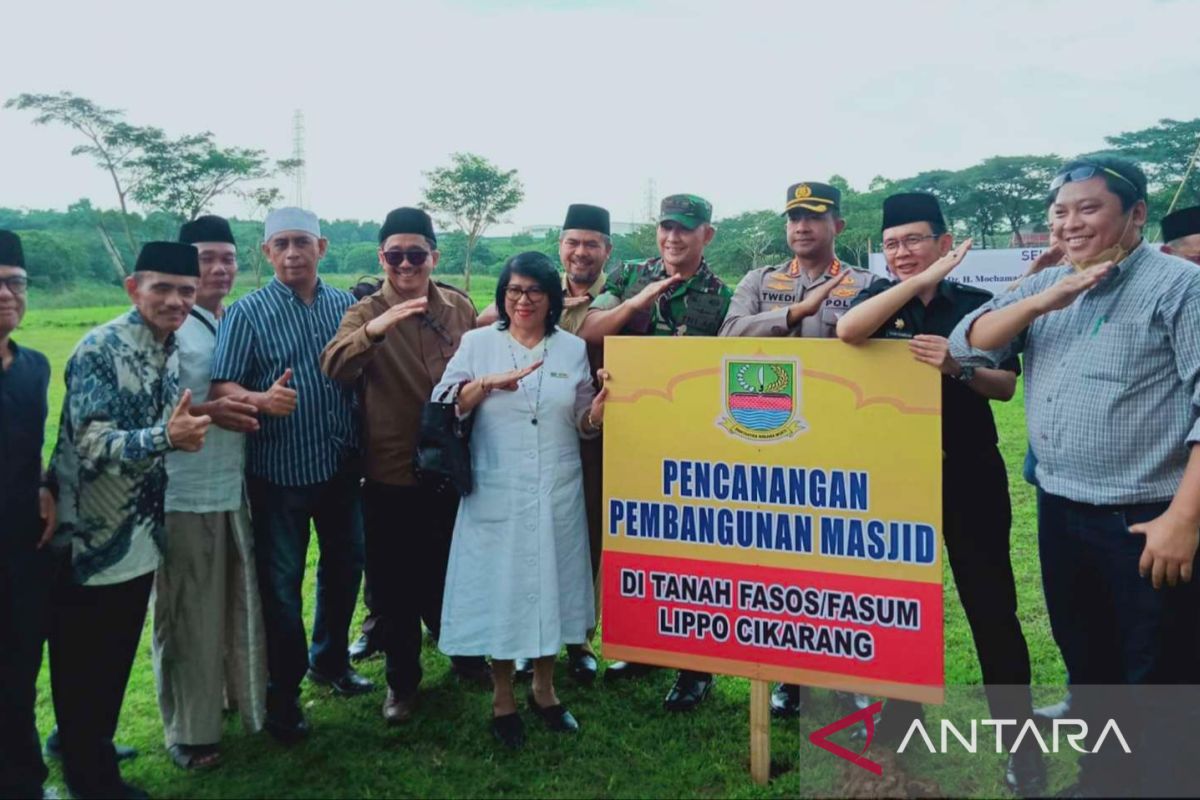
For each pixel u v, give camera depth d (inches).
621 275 173.8
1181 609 112.1
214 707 139.5
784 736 147.6
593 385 151.1
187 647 137.4
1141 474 112.0
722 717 155.6
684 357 131.2
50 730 153.1
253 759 143.7
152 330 127.3
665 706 159.2
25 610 117.6
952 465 131.1
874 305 117.0
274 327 147.3
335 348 144.1
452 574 144.6
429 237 156.3
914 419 119.3
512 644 139.6
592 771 137.8
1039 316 117.7
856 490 122.6
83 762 126.6
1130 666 115.0
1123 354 111.6
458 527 145.3
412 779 136.3
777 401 126.2
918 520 119.8
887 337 132.4
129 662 129.4
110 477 121.3
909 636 120.9
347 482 162.2
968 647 181.3
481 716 157.2
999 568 131.9
